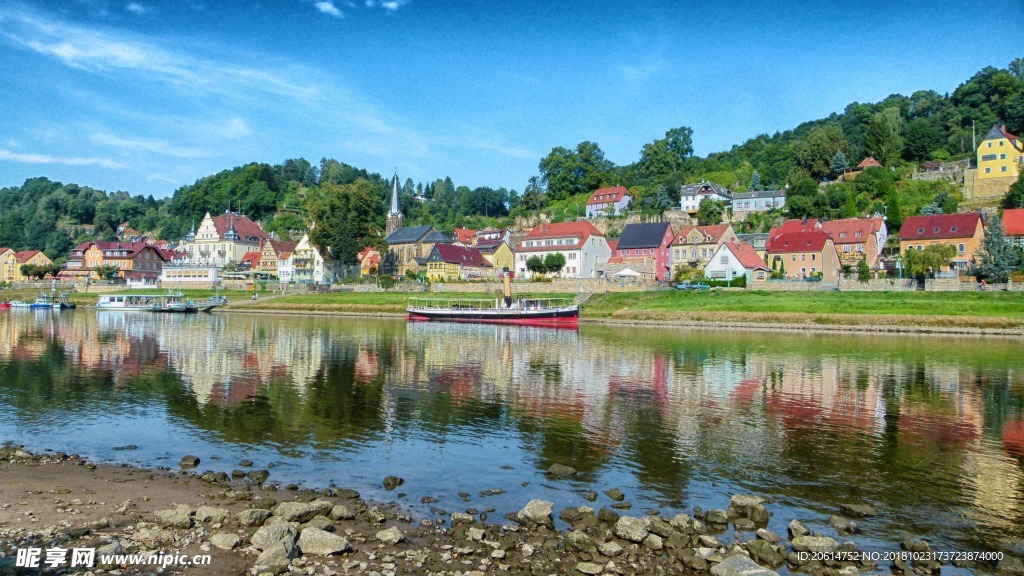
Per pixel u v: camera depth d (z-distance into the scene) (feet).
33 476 74.43
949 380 148.56
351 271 608.60
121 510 63.36
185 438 93.15
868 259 444.14
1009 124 618.03
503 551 55.31
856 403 121.60
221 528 59.47
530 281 420.36
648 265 465.88
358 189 540.93
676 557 55.36
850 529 62.54
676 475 78.38
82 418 105.19
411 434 96.43
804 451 89.04
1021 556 57.47
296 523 60.54
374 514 62.80
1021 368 167.63
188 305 435.94
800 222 487.61
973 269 335.47
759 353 198.08
